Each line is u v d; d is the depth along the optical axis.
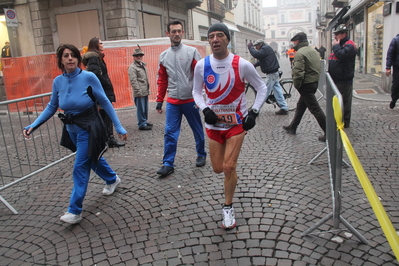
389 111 7.29
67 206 3.65
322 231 2.83
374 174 3.96
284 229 2.90
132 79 6.80
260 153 4.95
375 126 6.07
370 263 2.41
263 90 2.88
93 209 3.50
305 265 2.42
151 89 10.74
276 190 3.66
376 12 12.91
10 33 12.72
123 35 11.69
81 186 3.19
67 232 3.09
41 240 2.98
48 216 3.44
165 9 14.62
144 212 3.38
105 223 3.20
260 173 4.16
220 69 2.80
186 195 3.69
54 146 6.16
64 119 3.19
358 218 3.01
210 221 3.12
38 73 10.45
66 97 3.21
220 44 2.73
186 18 17.06
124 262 2.59
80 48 12.34
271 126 6.63
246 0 34.31
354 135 5.59
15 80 10.64
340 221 2.74
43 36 12.56
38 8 12.34
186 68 4.18
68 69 3.16
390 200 3.32
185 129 6.84
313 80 5.24
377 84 11.73
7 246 2.91
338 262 2.43
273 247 2.66
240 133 2.92
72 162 5.16
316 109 5.31
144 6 12.82
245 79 2.88
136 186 4.03
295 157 4.70
